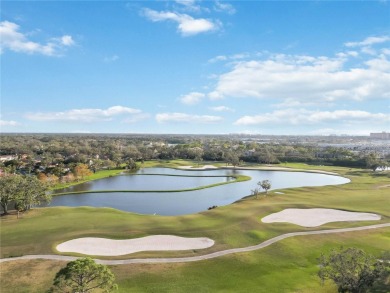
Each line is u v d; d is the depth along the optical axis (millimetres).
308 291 40000
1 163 183125
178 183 152250
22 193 77812
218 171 199250
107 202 108875
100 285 34625
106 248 54031
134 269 46031
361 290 34406
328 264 36969
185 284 41750
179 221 70938
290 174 186000
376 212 77625
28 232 62531
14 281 42469
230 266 47375
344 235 60656
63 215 76312
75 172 154500
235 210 78750
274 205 82438
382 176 162000
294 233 61469
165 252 52344
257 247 54656
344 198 96000
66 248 53875
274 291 39969
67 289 36531
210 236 59688
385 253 40062
